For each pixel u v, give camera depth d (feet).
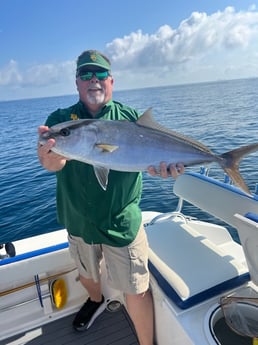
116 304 9.18
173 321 6.16
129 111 7.73
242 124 51.37
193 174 9.62
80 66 6.88
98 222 6.95
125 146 6.36
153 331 7.45
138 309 7.13
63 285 8.86
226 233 9.36
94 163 6.24
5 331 8.31
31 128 71.67
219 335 5.94
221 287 6.38
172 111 83.76
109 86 7.23
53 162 6.22
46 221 20.42
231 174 6.93
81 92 7.20
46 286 8.74
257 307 5.94
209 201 8.57
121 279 7.11
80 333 8.32
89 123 6.15
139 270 6.98
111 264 7.25
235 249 8.61
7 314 8.45
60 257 8.62
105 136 6.23
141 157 6.49
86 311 8.61
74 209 7.20
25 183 28.71
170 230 8.68
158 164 6.61
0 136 60.95
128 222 6.95
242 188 6.81
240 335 5.88
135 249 6.98
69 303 9.09
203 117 65.26
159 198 22.76
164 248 7.82
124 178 6.85
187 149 6.77
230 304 6.00
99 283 8.46
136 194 7.31
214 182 8.68
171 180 26.48
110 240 6.95
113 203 6.88
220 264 6.97
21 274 8.16
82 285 8.93
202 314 5.99
